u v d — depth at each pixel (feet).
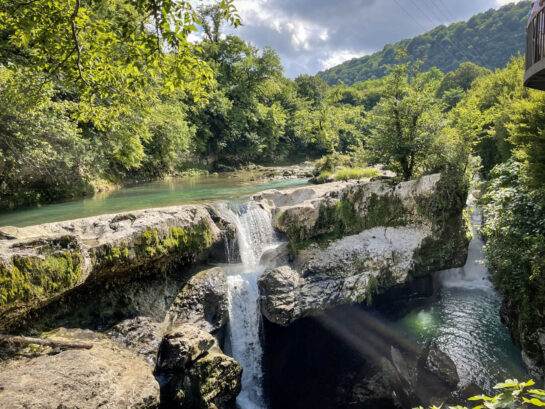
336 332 33.81
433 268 38.93
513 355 30.71
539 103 35.01
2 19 18.38
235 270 32.55
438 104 41.06
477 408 6.35
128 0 12.76
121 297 24.54
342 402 28.91
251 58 122.42
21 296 17.53
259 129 130.72
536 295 26.07
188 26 13.69
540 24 18.67
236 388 24.54
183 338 23.13
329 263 34.40
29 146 33.83
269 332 31.37
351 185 39.27
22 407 13.35
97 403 15.75
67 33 17.87
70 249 20.12
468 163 40.63
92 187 48.75
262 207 36.88
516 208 29.27
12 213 32.99
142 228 24.89
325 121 68.64
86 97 22.36
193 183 61.16
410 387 28.91
